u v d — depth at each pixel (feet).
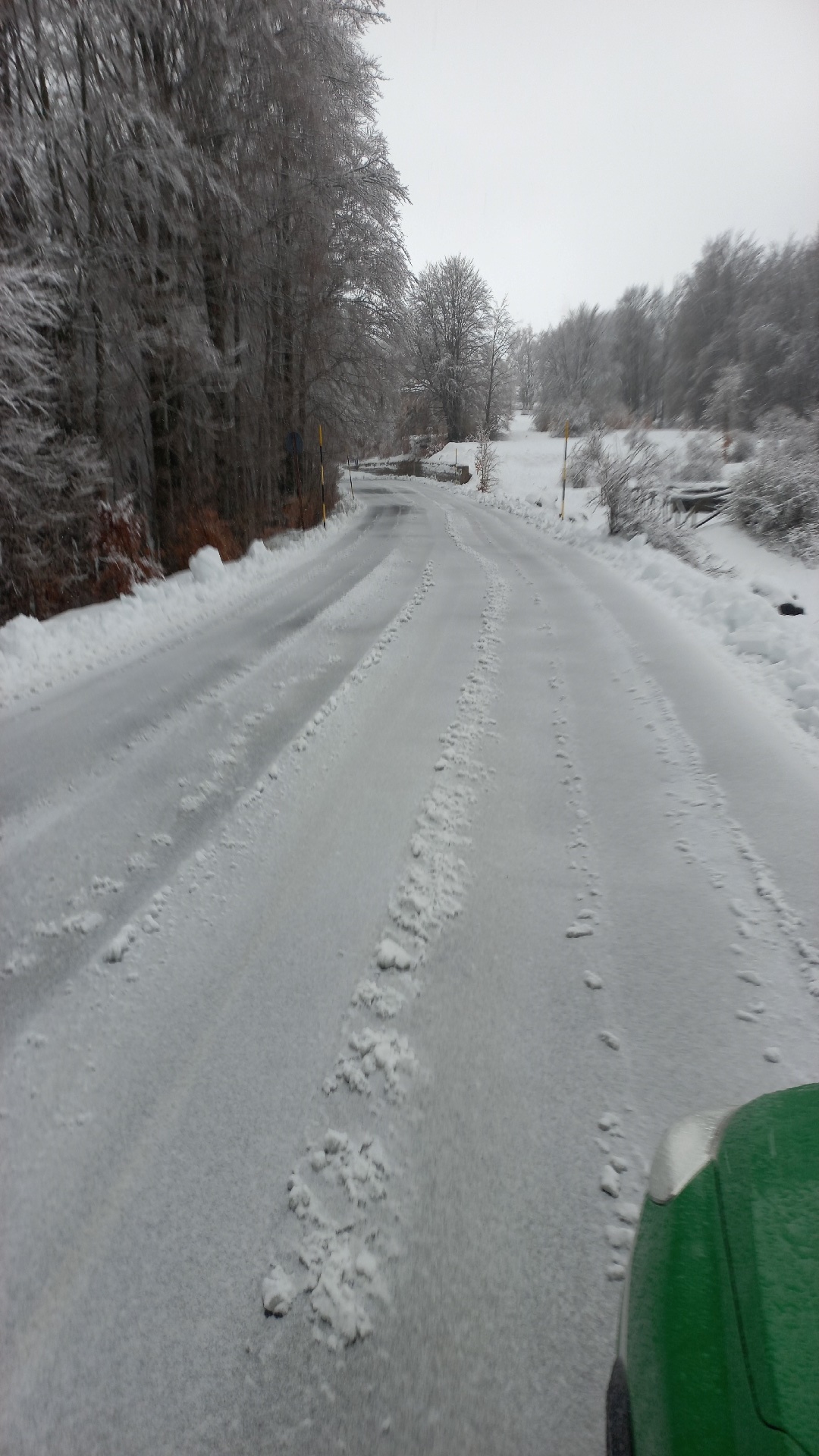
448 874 11.97
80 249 38.73
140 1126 7.52
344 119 62.95
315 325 66.28
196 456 52.70
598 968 9.60
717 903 10.77
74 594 37.11
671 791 14.32
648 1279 4.36
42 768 17.15
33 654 27.09
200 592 38.06
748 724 17.16
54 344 36.76
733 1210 4.34
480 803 14.34
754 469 70.08
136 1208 6.64
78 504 37.60
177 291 46.57
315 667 24.06
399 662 24.13
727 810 13.37
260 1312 5.76
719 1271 4.07
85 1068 8.32
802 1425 3.27
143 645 28.50
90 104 39.19
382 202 67.36
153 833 13.79
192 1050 8.52
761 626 24.70
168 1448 4.96
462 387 198.08
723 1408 3.51
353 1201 6.63
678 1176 4.81
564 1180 6.75
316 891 11.66
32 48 35.60
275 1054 8.42
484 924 10.64
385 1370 5.35
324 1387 5.25
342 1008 9.11
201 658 26.02
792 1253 3.97
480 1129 7.33
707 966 9.50
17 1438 5.04
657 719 18.01
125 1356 5.50
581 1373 5.26
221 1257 6.18
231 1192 6.77
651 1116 7.38
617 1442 4.05
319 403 76.74
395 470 197.16
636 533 53.93
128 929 10.89
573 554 49.57
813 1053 8.04
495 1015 8.89
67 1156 7.21
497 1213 6.47
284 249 60.44
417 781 15.42
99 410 42.01
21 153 33.91
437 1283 5.91
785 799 13.61
